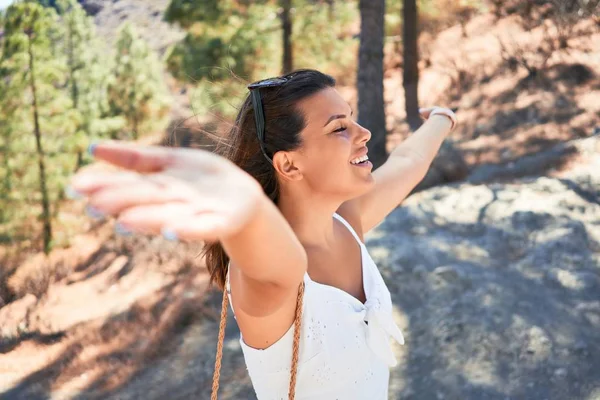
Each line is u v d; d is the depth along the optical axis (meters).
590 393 4.62
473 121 14.44
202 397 6.37
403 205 8.25
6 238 22.33
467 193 8.25
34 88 23.23
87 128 28.77
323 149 1.27
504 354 5.13
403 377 5.16
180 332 8.06
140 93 31.33
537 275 6.14
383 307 1.37
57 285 17.86
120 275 15.68
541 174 9.50
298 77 1.30
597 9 16.89
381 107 11.70
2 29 23.41
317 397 1.26
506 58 16.98
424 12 19.84
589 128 12.22
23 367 11.04
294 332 1.17
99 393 7.95
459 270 6.21
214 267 1.38
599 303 5.57
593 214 7.41
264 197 0.76
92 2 54.81
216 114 1.49
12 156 23.06
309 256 1.32
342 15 16.75
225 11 16.14
